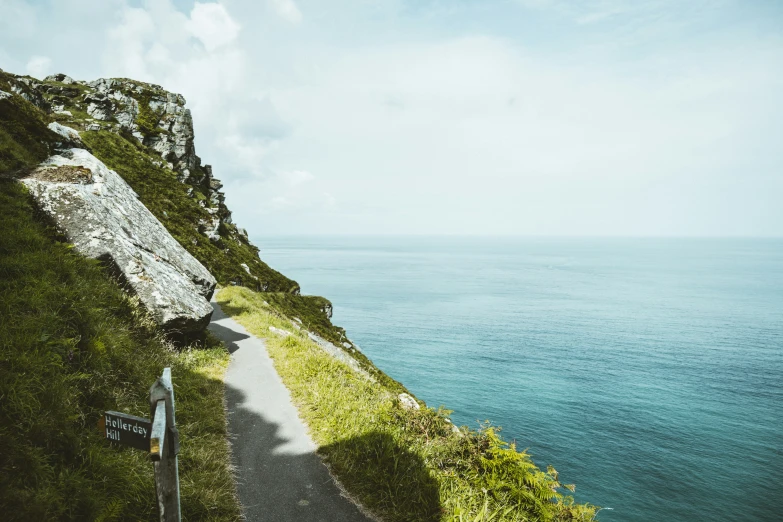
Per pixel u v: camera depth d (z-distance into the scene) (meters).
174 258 15.77
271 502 6.34
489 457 7.47
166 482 3.53
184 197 57.09
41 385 5.49
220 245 55.78
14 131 13.84
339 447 7.79
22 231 8.82
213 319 19.59
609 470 57.97
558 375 100.44
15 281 7.12
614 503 50.25
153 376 8.73
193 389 9.66
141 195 50.22
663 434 70.19
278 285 62.72
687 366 110.88
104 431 3.79
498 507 6.19
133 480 5.44
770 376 103.38
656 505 50.22
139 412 6.93
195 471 6.57
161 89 82.88
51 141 15.38
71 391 6.02
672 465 59.88
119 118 70.81
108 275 10.81
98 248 10.89
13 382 5.15
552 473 7.13
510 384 92.94
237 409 9.52
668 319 178.00
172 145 76.25
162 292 11.62
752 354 124.38
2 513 4.06
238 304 23.66
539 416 76.19
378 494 6.60
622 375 101.69
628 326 162.88
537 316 180.38
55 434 5.16
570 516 6.58
